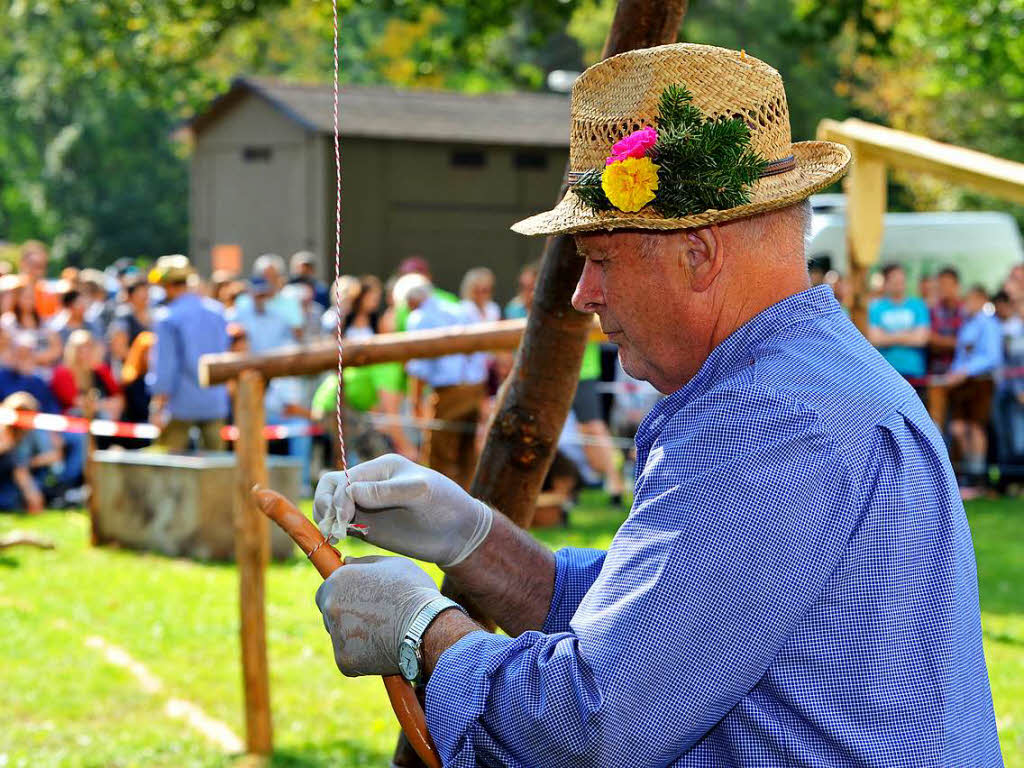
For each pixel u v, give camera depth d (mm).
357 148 20234
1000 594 9586
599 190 2070
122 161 51000
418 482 2299
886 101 32812
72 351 13273
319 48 41062
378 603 2084
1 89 53156
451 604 2080
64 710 6969
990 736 2113
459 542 2379
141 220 51000
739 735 1945
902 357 14273
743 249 2076
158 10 19672
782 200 2041
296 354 5914
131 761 6156
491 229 21031
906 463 1980
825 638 1915
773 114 2111
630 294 2109
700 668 1861
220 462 11188
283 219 21047
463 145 20719
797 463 1903
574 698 1861
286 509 2256
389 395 12406
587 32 38562
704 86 2082
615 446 12914
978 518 12750
